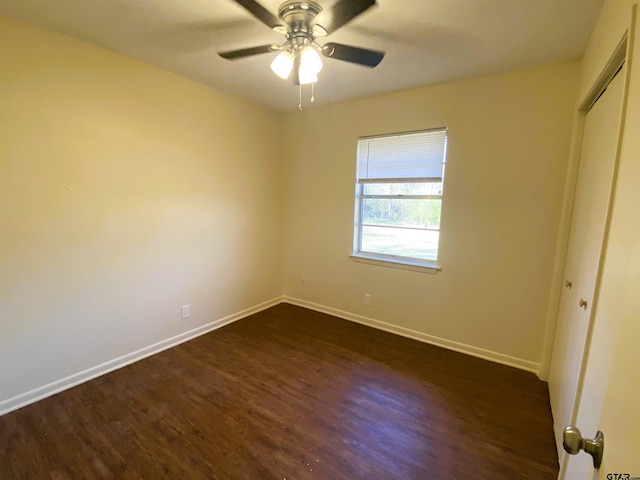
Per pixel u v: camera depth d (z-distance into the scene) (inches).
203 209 121.0
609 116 58.4
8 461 65.4
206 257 124.3
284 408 83.3
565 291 84.9
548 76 92.0
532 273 100.0
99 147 90.9
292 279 159.6
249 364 104.2
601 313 36.3
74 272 89.0
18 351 80.7
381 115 122.3
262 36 81.3
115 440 71.4
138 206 101.5
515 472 65.0
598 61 64.2
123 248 99.0
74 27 78.0
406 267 123.4
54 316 86.1
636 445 18.7
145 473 63.4
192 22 74.9
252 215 141.9
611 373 25.7
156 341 110.8
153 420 77.9
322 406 84.4
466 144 106.2
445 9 66.7
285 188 154.8
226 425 76.7
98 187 91.8
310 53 64.2
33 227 80.8
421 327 122.6
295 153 148.7
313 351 113.6
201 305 124.6
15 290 79.1
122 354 101.8
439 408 84.3
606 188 56.5
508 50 83.9
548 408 84.7
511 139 98.9
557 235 95.1
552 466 66.5
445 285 115.6
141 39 83.6
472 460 67.9
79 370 92.2
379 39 79.3
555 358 88.6
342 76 102.7
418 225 122.1
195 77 109.0
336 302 145.4
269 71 102.6
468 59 89.4
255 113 137.0
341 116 132.8
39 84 78.7
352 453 69.3
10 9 70.4
